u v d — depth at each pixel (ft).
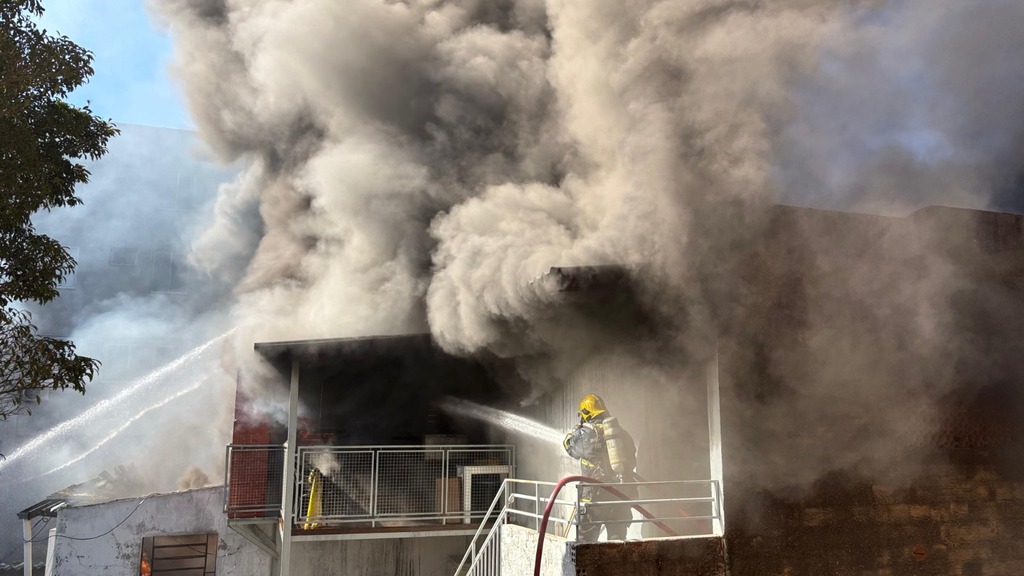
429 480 31.94
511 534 23.70
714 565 19.80
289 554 28.73
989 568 22.47
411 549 33.14
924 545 21.85
